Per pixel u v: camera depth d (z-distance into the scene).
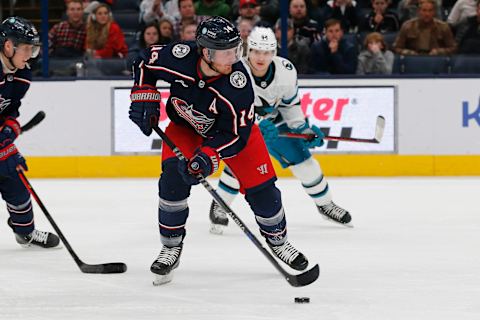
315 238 13.53
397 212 16.28
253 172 10.14
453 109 22.28
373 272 10.79
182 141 9.95
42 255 12.12
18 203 12.30
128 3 24.53
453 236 13.62
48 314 8.65
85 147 22.44
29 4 25.89
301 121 13.81
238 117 9.37
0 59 11.12
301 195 18.98
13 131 11.69
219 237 13.68
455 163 22.33
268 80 13.01
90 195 18.95
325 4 23.72
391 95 22.25
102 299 9.30
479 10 22.88
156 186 20.56
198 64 9.31
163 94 22.28
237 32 9.05
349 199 18.09
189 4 23.05
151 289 9.81
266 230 10.49
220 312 8.68
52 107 22.34
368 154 22.31
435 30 22.98
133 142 22.39
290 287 9.91
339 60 22.55
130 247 12.74
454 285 10.00
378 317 8.47
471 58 22.86
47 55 22.41
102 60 22.75
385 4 23.64
